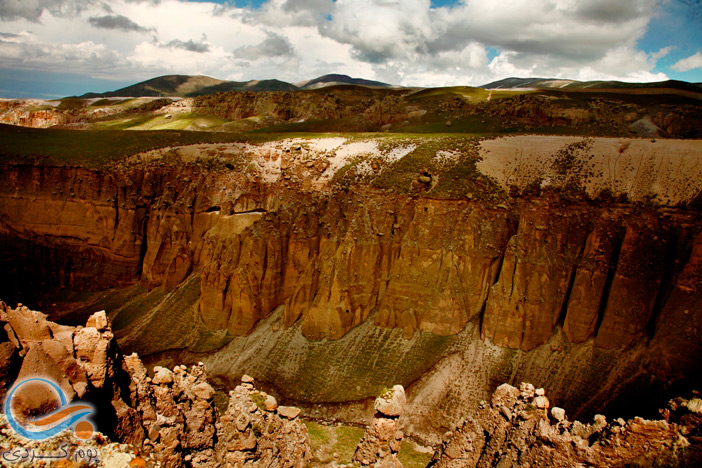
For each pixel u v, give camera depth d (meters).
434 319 51.91
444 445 28.61
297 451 30.00
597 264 47.69
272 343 54.81
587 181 54.19
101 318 19.84
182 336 58.62
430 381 48.44
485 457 25.56
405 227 56.25
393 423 26.33
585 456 20.73
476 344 50.19
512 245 50.62
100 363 18.67
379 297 55.75
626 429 20.05
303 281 56.09
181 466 22.59
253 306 56.41
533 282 48.94
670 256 45.66
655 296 45.25
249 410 27.20
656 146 57.25
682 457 18.98
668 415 20.28
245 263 57.12
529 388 25.72
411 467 38.84
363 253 54.84
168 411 24.06
